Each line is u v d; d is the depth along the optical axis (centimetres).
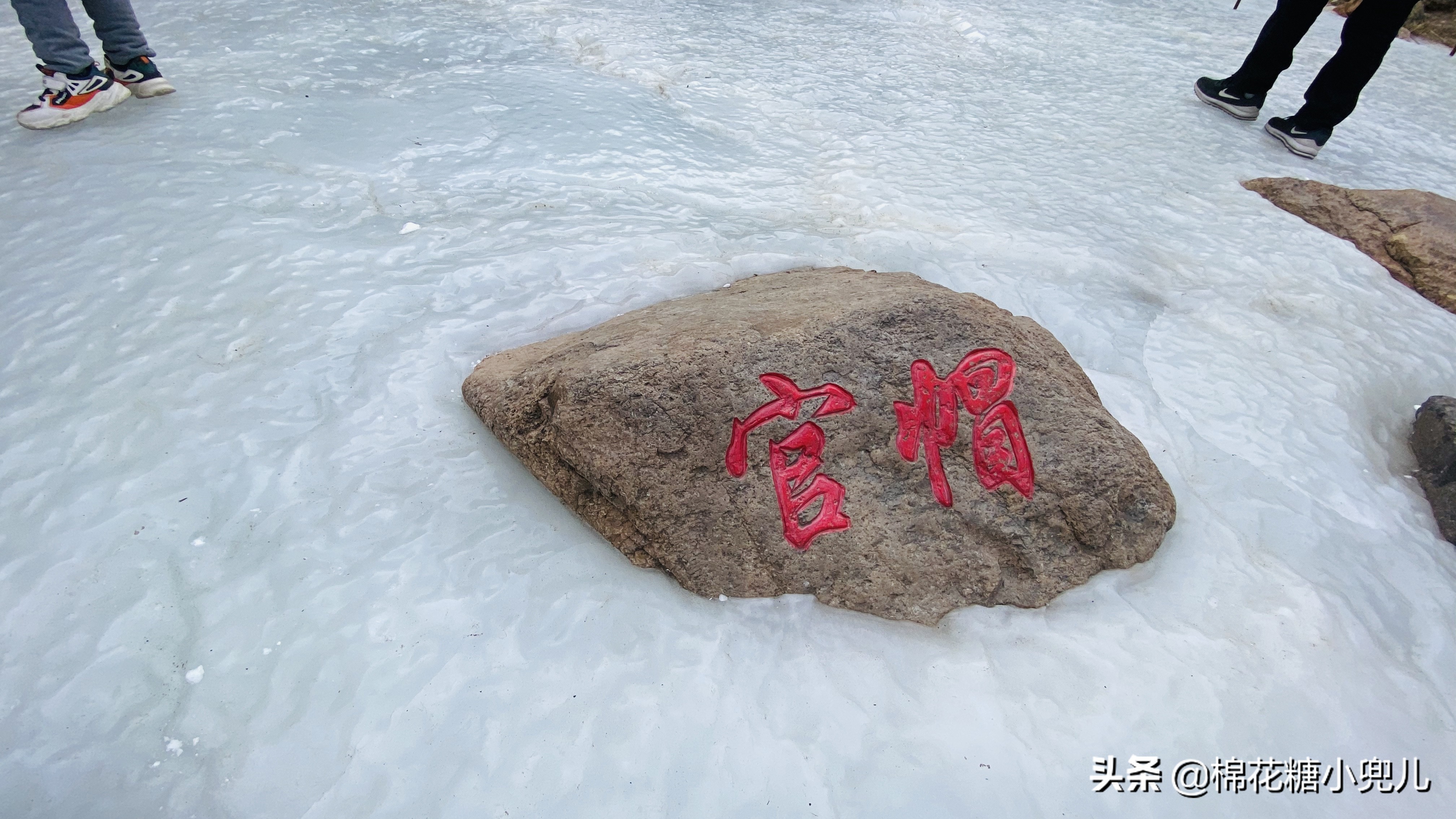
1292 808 175
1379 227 385
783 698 185
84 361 239
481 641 187
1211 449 266
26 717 167
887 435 219
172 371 239
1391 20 409
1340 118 445
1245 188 421
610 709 179
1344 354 316
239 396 234
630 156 386
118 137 340
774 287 282
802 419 216
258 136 354
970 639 202
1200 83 502
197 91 380
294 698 174
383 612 190
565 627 193
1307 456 268
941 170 411
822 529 210
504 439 225
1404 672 205
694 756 173
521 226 326
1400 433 295
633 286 300
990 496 218
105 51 360
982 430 224
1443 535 254
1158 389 290
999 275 332
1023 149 441
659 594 204
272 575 194
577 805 164
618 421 207
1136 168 429
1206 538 232
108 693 172
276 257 286
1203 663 199
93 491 205
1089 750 181
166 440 219
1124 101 505
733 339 221
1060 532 219
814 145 430
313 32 459
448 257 302
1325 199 401
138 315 256
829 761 174
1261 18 680
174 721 169
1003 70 541
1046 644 202
